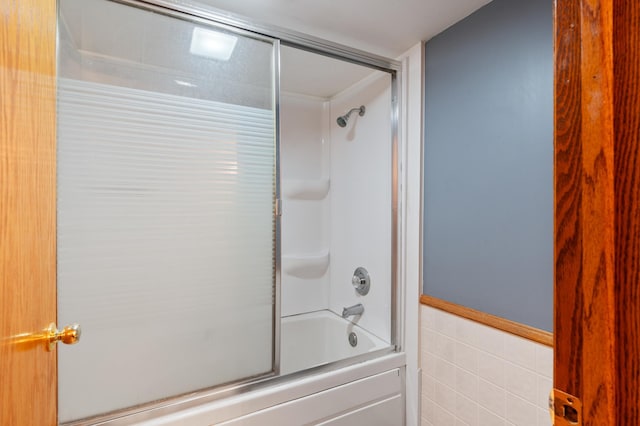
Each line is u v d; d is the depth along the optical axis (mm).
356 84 2119
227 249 1361
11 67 542
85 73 1129
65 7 1098
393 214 1779
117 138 1174
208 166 1323
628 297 319
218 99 1339
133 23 1195
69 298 1104
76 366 1112
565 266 381
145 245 1219
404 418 1686
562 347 384
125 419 1157
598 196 344
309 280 2426
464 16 1410
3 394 511
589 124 353
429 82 1599
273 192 1445
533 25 1160
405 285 1715
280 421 1360
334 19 1437
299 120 2373
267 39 1419
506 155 1253
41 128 683
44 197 704
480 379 1340
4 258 519
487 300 1331
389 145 1829
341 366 1562
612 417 328
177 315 1273
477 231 1369
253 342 1406
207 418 1234
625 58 323
